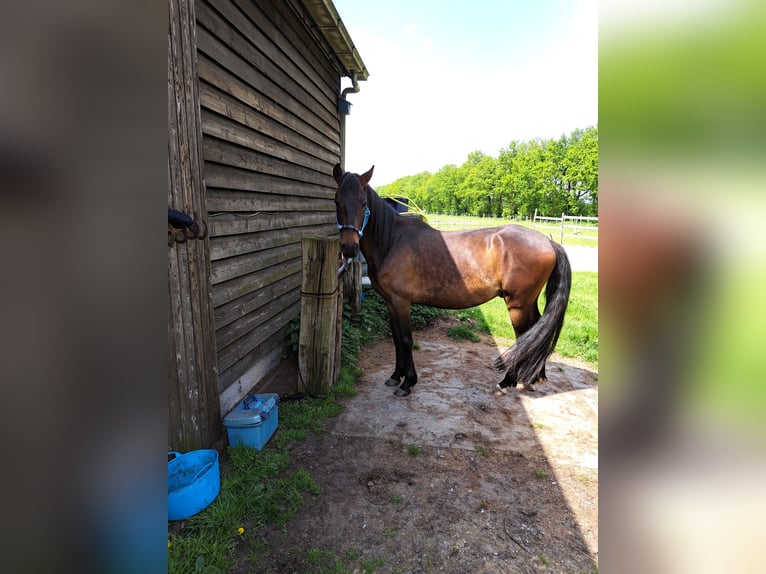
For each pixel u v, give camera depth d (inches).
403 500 73.2
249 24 106.8
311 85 158.7
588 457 87.3
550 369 139.3
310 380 110.8
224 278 98.2
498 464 84.4
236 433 84.5
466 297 112.8
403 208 242.2
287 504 71.4
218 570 57.1
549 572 59.3
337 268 108.0
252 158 111.7
